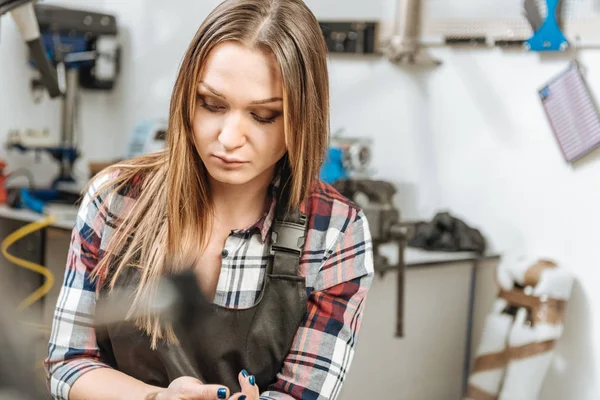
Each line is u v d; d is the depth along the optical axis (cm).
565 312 277
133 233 114
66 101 361
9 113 378
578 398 275
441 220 291
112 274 112
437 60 307
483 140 299
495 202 297
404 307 274
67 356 110
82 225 114
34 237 272
